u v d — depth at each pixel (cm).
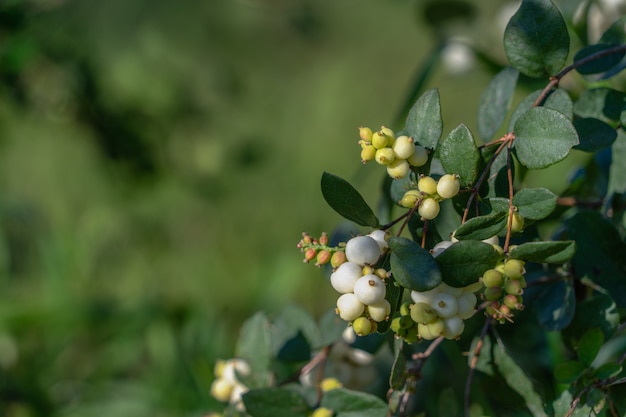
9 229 172
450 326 57
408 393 65
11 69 150
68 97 168
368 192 164
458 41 96
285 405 67
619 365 61
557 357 79
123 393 122
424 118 59
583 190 75
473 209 61
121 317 136
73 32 160
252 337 71
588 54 64
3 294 153
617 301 66
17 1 147
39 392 124
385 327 58
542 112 58
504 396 66
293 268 150
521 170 70
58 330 134
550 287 67
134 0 168
